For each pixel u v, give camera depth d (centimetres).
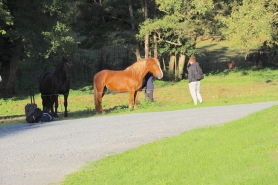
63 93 2356
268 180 810
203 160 1039
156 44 4303
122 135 1498
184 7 4019
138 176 1011
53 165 1205
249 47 3022
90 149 1348
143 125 1638
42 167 1191
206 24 4094
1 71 3741
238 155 1011
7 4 3450
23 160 1269
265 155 971
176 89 3522
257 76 4178
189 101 2633
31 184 1055
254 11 2928
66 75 2323
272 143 1059
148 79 2445
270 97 2522
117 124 1709
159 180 946
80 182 1041
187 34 4112
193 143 1240
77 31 4488
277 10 3017
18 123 2091
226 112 1794
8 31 3366
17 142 1521
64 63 2325
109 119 1884
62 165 1201
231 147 1102
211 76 4322
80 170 1144
